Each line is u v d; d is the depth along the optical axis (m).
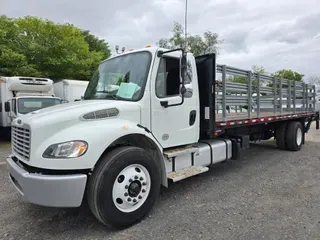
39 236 2.99
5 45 13.72
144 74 3.62
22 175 2.78
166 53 3.73
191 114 4.25
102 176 2.91
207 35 18.95
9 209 3.76
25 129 2.98
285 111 7.36
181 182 4.88
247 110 5.75
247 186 4.60
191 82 4.23
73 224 3.28
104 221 2.96
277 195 4.13
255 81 5.98
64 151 2.75
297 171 5.51
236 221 3.27
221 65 4.78
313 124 16.08
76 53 16.66
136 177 3.20
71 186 2.73
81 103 3.46
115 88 3.84
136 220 3.23
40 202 2.70
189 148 4.27
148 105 3.57
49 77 15.73
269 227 3.10
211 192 4.32
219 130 4.79
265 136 7.77
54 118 2.86
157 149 3.66
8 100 10.32
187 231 3.04
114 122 3.18
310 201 3.86
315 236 2.88
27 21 15.28
